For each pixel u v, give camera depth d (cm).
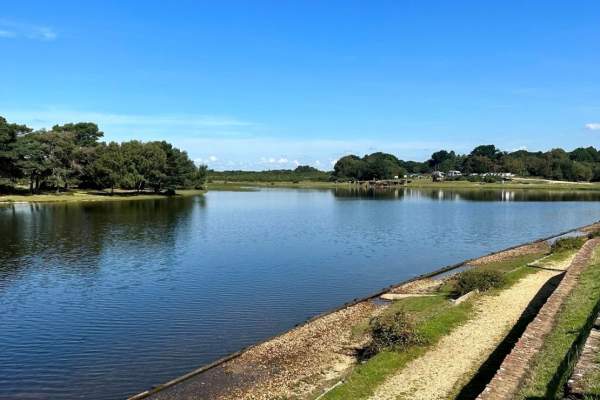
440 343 2014
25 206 9475
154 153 12962
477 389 1602
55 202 10338
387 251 4953
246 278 3700
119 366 2092
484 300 2641
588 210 9681
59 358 2178
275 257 4556
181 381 1906
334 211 9356
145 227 6575
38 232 5984
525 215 8644
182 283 3531
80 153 11894
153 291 3309
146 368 2067
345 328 2472
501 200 12675
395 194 15775
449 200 12688
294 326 2598
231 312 2856
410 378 1700
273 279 3678
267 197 14038
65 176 11488
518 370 1452
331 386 1758
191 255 4622
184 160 14588
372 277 3788
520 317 2331
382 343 1991
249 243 5369
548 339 1666
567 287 2380
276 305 3006
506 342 2009
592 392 1145
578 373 1257
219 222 7300
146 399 1761
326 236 5941
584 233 6228
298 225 7019
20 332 2519
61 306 2970
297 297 3192
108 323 2655
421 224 7231
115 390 1870
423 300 2855
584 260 3084
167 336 2452
